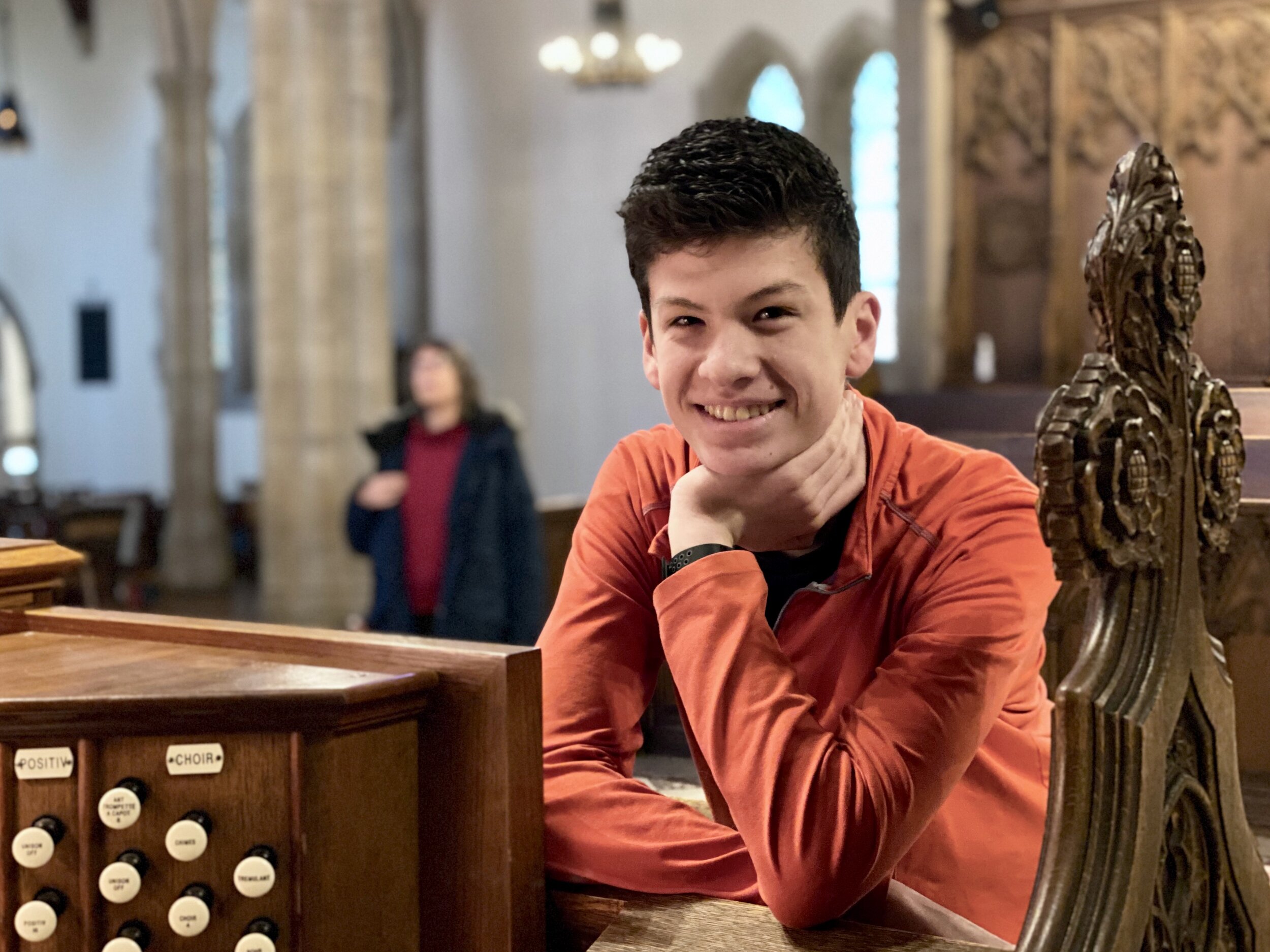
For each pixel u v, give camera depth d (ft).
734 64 40.34
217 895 3.43
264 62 28.94
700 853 3.72
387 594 12.71
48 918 3.35
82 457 52.85
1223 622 5.35
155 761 3.40
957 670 3.43
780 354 3.42
